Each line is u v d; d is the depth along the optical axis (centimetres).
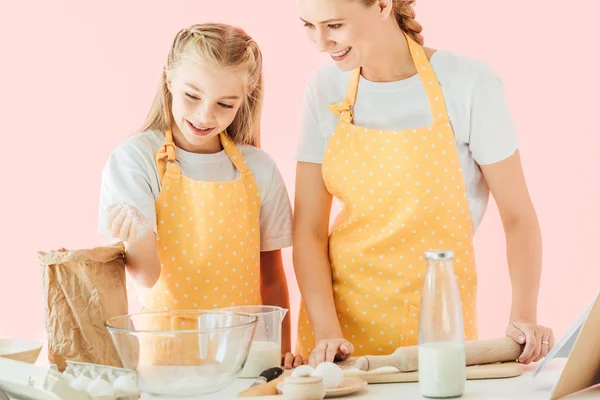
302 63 306
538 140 299
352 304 188
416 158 183
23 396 117
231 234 191
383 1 177
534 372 138
